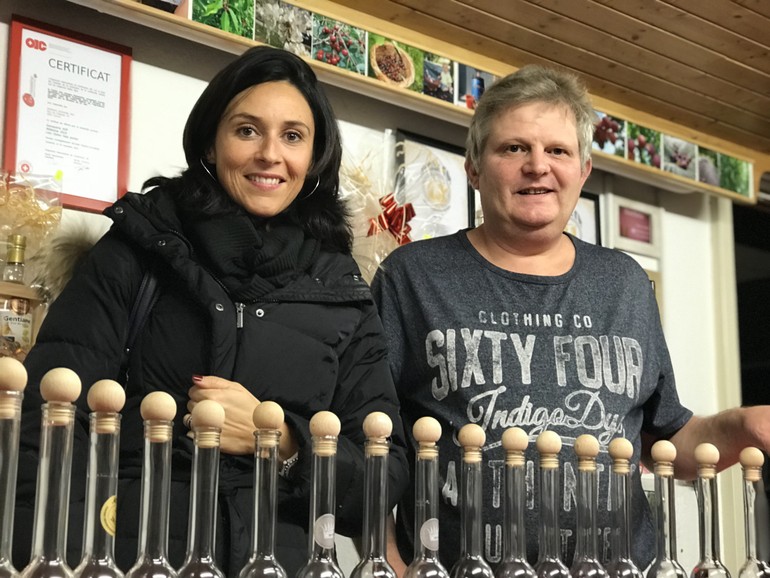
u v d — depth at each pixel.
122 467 1.53
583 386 1.98
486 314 2.02
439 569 1.29
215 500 1.19
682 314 4.36
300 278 1.70
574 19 3.44
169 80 3.04
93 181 2.83
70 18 2.87
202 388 1.51
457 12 3.34
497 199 2.07
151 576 1.14
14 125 2.71
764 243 4.54
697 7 3.43
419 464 1.32
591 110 2.16
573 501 1.90
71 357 1.51
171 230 1.64
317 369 1.64
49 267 2.00
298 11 3.06
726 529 4.05
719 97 4.05
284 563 1.50
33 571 1.10
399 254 2.11
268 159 1.72
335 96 3.38
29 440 1.38
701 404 4.38
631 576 1.44
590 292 2.08
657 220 4.33
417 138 3.52
